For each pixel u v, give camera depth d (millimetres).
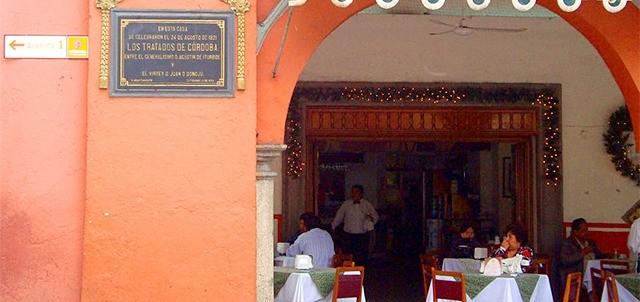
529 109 13414
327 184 18453
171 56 7289
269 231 7633
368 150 15516
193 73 7293
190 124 7270
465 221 17375
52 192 7312
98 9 7289
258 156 7543
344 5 6562
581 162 13352
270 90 7633
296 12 7719
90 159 7172
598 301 9984
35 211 7297
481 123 13391
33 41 7395
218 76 7305
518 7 6723
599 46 8297
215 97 7297
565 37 13102
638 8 8047
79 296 7266
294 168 13109
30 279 7262
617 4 6941
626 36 8047
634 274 9633
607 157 13344
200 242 7199
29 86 7367
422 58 13258
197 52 7312
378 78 13234
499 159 15852
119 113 7230
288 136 13117
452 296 8797
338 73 13203
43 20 7418
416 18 12320
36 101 7363
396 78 13242
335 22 7750
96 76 7234
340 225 15258
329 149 15125
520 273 9320
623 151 13211
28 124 7344
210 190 7238
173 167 7230
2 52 7363
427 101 13242
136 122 7234
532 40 13219
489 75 13320
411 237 18656
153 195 7199
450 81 13273
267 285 7578
